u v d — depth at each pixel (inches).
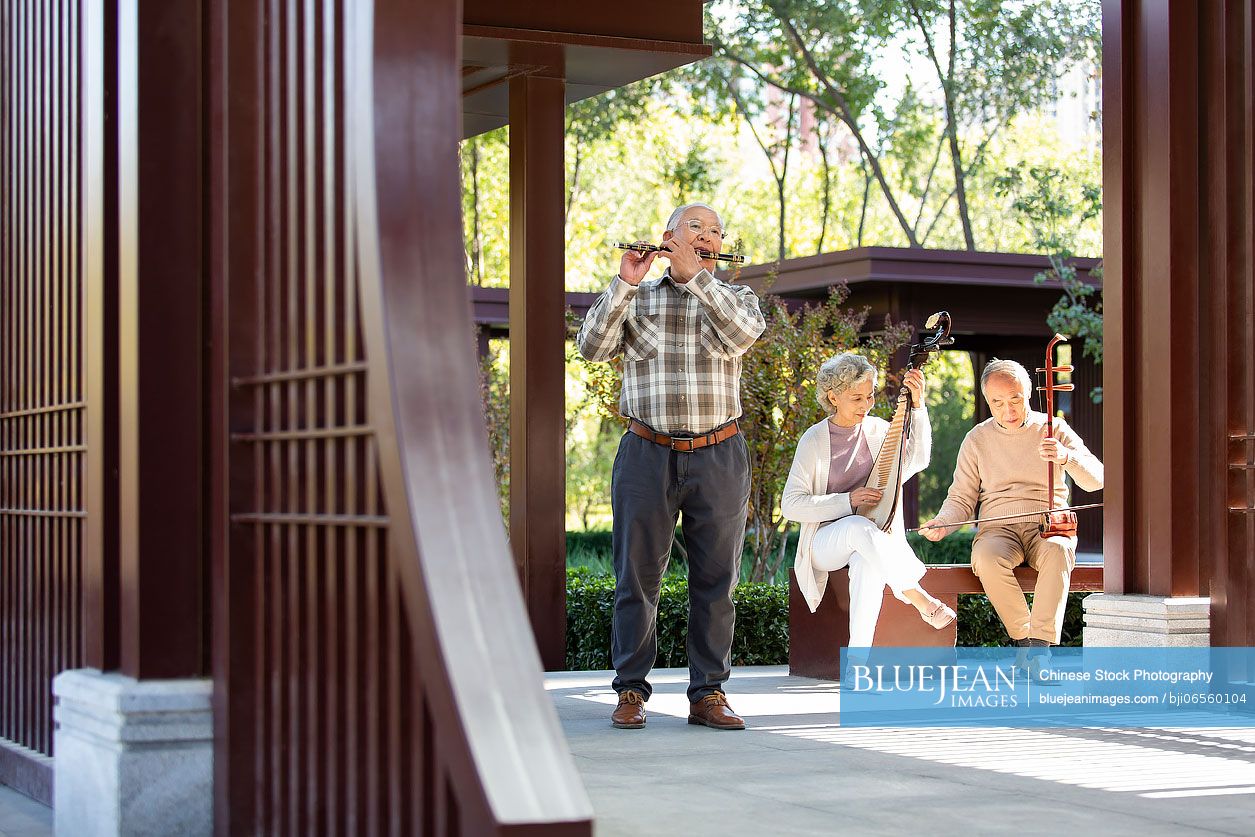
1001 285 569.9
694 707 205.3
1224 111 225.8
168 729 122.6
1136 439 235.8
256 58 123.5
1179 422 229.3
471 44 260.8
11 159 168.9
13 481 169.6
